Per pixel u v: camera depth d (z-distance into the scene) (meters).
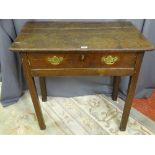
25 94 1.72
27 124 1.45
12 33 1.42
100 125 1.44
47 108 1.59
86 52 1.03
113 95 1.63
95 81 1.67
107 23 1.36
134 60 1.07
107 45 1.03
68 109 1.58
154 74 1.64
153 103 1.63
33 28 1.27
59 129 1.41
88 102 1.65
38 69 1.10
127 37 1.14
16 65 1.54
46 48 1.01
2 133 1.38
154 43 1.51
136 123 1.45
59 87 1.67
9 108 1.58
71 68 1.10
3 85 1.53
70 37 1.14
